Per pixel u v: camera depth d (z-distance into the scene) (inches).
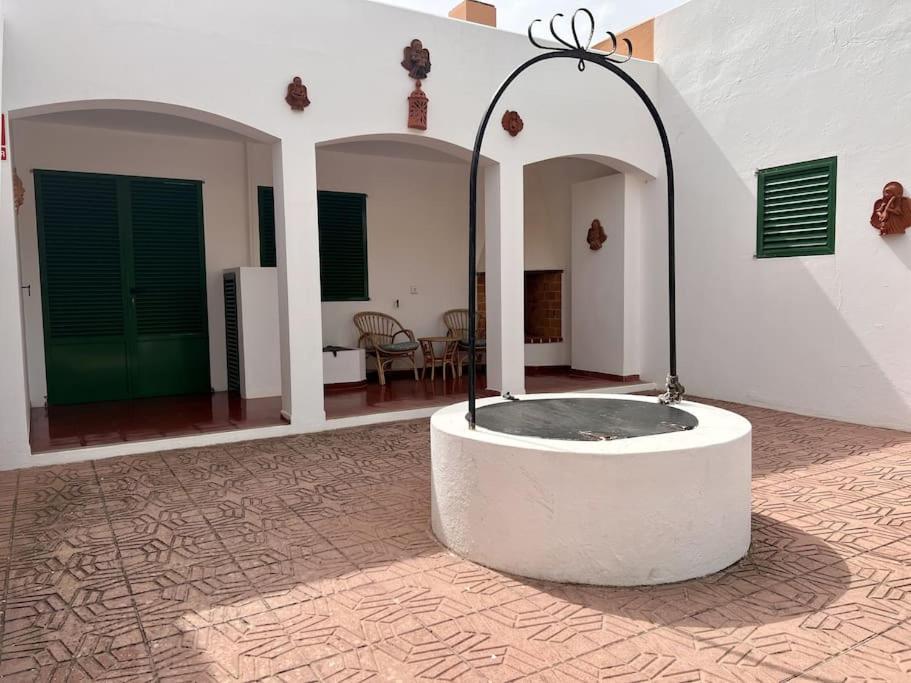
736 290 300.4
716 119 303.6
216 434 240.4
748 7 285.9
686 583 124.3
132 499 178.2
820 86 261.9
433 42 272.5
